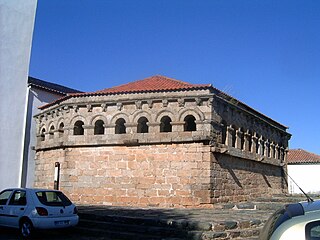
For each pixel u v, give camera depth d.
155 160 21.03
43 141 25.94
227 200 21.86
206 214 16.27
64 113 23.42
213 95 20.34
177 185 20.42
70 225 13.82
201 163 20.20
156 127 21.08
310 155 46.59
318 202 4.64
